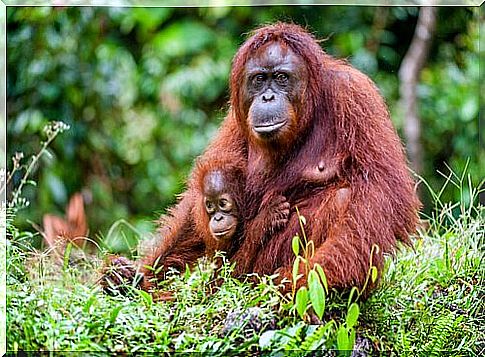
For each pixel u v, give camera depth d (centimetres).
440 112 1703
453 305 838
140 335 686
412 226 761
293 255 760
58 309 695
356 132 755
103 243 1007
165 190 1727
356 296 735
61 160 1562
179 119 1766
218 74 1750
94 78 1644
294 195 787
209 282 770
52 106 1564
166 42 1753
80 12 1606
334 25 1742
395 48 1809
